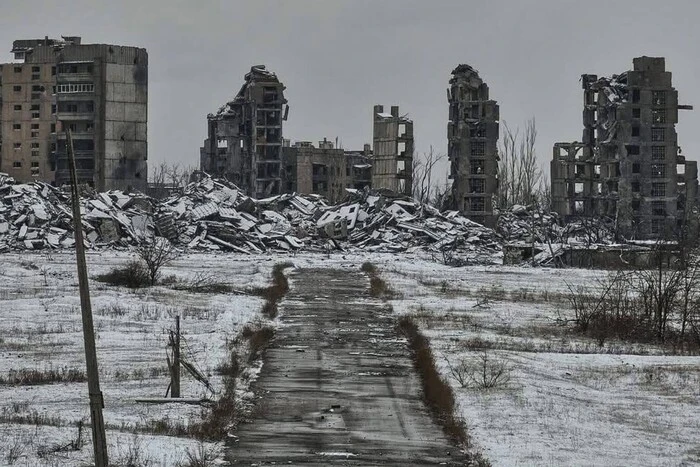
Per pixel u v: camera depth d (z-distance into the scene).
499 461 42.22
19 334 74.88
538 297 109.44
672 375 63.06
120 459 38.94
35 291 101.94
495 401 53.75
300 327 81.06
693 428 50.12
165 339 72.19
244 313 88.69
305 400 53.81
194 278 121.25
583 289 119.31
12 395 53.62
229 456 42.19
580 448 44.97
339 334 77.50
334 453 43.00
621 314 87.12
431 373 59.38
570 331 83.25
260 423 48.50
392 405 53.06
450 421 48.88
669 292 86.12
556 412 51.81
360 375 61.12
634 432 48.78
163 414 49.06
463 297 106.75
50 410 49.59
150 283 110.81
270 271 135.00
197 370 60.28
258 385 57.75
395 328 81.31
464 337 76.50
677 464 43.00
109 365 62.34
